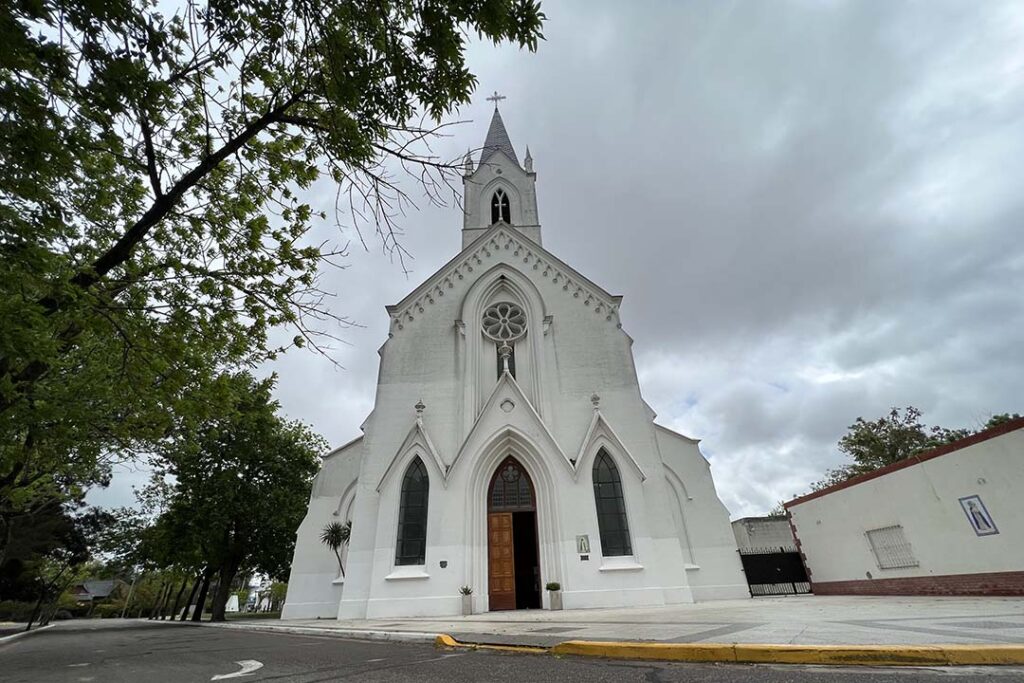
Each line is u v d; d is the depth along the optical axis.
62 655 11.44
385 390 23.11
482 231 32.81
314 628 14.59
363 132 7.59
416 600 18.38
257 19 6.80
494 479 21.30
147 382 9.39
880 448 36.56
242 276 9.05
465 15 6.45
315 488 24.38
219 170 8.84
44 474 15.61
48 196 7.14
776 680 4.61
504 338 24.69
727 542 22.09
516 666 6.19
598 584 18.55
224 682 5.80
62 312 7.82
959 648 5.11
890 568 17.44
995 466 13.49
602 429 21.52
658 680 4.89
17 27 5.27
